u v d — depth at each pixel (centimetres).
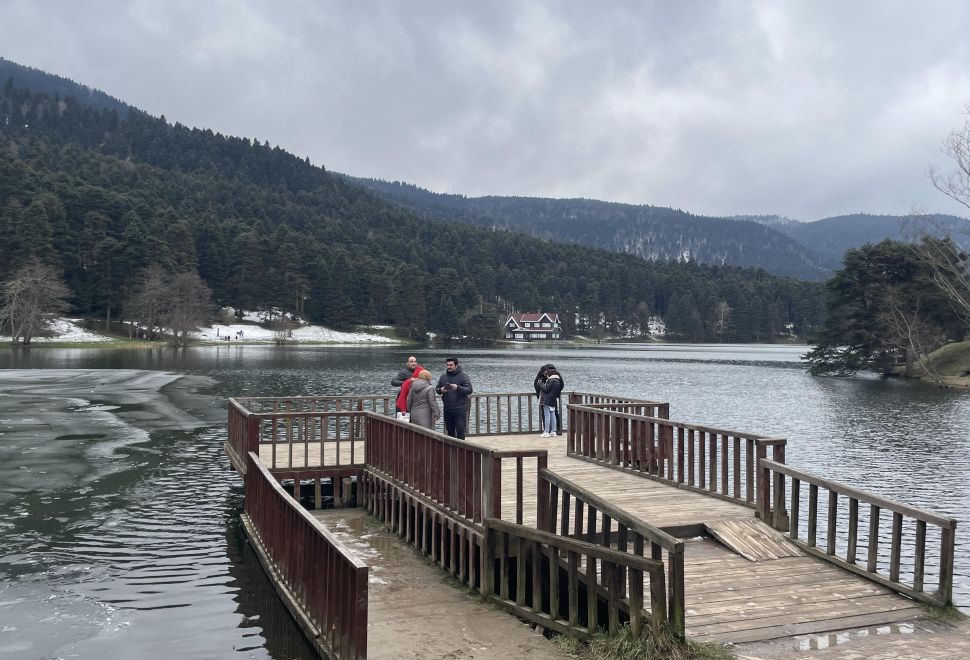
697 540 927
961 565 1130
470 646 679
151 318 10488
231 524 1272
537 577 751
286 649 752
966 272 5684
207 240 13725
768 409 3681
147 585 955
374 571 917
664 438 1179
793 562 844
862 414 3456
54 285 9481
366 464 1285
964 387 5138
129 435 2284
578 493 783
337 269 14875
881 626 675
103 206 12988
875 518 793
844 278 6475
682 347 16762
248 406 3117
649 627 622
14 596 905
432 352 11100
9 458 1827
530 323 18875
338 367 6512
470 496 873
